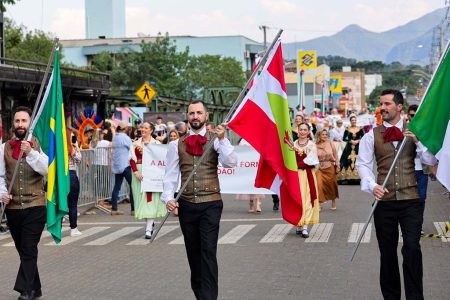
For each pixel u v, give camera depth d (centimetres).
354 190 2097
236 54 8000
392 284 720
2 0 2570
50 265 1047
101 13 9225
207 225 736
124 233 1367
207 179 743
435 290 823
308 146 1216
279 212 1620
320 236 1241
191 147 743
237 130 827
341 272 932
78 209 1747
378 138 714
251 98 831
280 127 837
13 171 803
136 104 3516
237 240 1222
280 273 938
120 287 880
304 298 798
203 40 8038
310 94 8588
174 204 734
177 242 1230
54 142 859
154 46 5525
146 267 1007
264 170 855
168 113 2716
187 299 811
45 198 848
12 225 817
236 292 836
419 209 698
